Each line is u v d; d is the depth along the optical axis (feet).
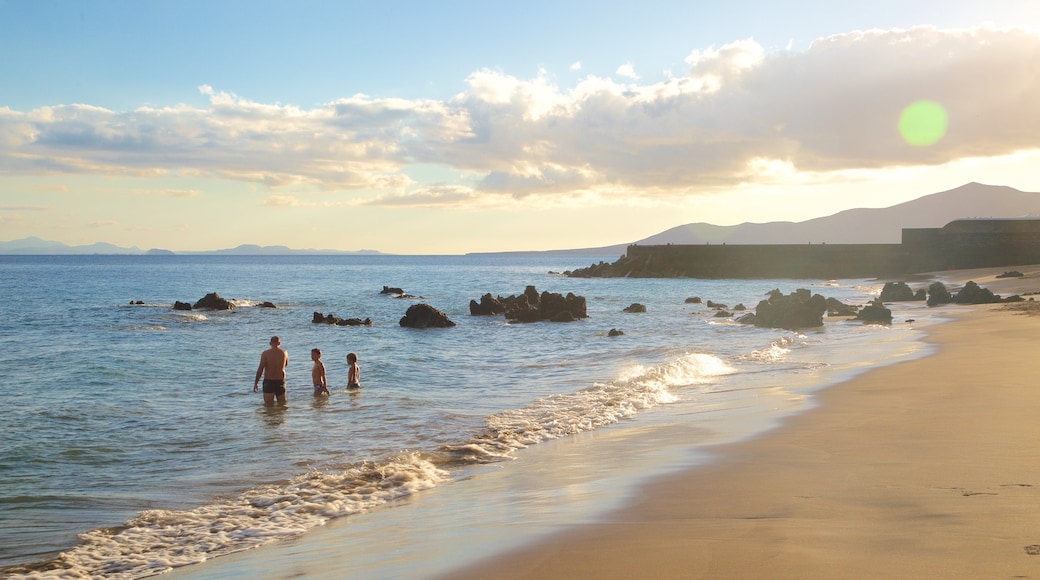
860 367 60.39
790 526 19.53
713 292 256.32
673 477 27.12
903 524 19.07
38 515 27.37
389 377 67.31
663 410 45.50
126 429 43.88
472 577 17.54
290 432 42.50
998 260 318.04
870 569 15.80
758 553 17.42
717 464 28.84
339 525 24.68
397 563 19.16
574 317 146.72
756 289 275.80
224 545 23.31
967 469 25.05
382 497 28.09
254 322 142.92
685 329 120.37
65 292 255.50
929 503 20.93
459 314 168.66
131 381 65.10
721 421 39.65
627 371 67.31
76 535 25.02
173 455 37.17
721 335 107.24
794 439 32.89
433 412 48.39
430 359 82.74
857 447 30.19
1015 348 68.54
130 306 184.96
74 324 135.85
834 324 119.85
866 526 19.12
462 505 25.80
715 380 57.98
